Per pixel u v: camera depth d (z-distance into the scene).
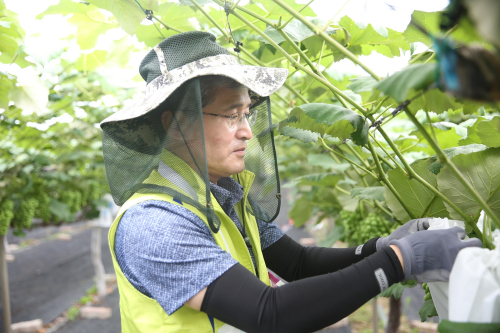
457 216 1.13
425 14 0.97
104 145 1.20
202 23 2.02
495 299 0.74
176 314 1.05
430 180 1.22
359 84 1.04
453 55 0.53
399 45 1.46
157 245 1.00
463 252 0.81
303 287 0.93
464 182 0.73
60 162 4.18
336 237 2.29
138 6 1.46
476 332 0.73
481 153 1.05
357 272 0.92
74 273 8.27
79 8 1.62
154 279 1.00
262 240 1.47
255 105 1.39
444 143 1.58
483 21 0.50
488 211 0.71
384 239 1.22
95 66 2.29
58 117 3.35
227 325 1.08
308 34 1.38
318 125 1.14
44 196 4.04
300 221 2.99
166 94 1.01
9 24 1.57
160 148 1.13
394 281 0.92
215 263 0.98
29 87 1.99
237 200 1.31
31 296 6.85
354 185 2.05
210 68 1.07
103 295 6.47
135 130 1.17
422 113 2.17
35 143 3.99
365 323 5.14
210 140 1.15
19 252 10.14
